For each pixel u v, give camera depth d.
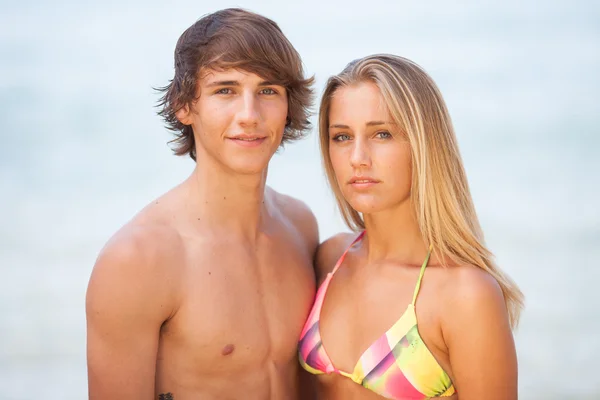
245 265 3.59
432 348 3.41
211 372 3.43
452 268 3.46
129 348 3.30
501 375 3.32
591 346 8.34
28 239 12.39
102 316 3.28
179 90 3.50
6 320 9.33
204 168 3.54
